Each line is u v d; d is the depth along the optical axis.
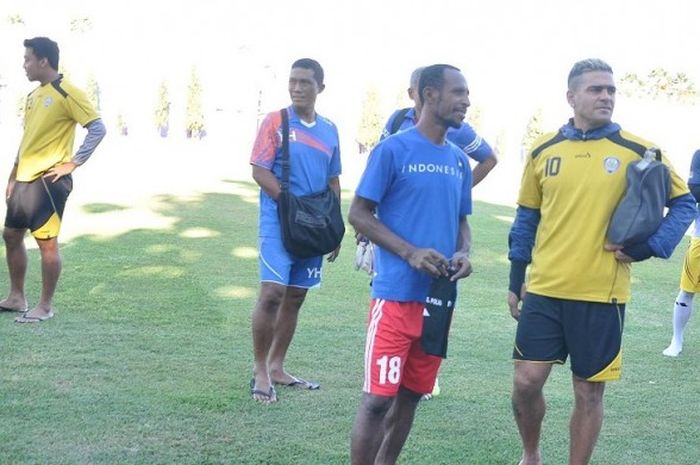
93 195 13.39
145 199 13.23
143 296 7.20
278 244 4.88
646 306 8.11
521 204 3.99
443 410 4.85
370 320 3.57
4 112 28.50
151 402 4.64
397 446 3.78
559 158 3.76
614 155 3.69
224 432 4.29
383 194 3.53
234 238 10.25
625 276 3.74
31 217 6.12
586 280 3.68
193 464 3.87
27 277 7.64
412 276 3.49
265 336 4.84
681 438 4.60
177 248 9.45
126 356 5.48
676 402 5.22
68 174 6.18
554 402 5.14
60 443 4.01
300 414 4.63
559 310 3.74
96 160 19.28
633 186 3.62
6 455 3.83
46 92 6.11
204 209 12.45
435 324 3.46
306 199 4.90
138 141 26.70
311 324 6.66
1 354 5.39
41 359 5.32
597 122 3.72
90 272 8.02
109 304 6.86
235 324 6.44
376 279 3.58
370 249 5.02
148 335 6.02
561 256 3.72
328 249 4.95
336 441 4.25
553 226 3.76
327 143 5.10
